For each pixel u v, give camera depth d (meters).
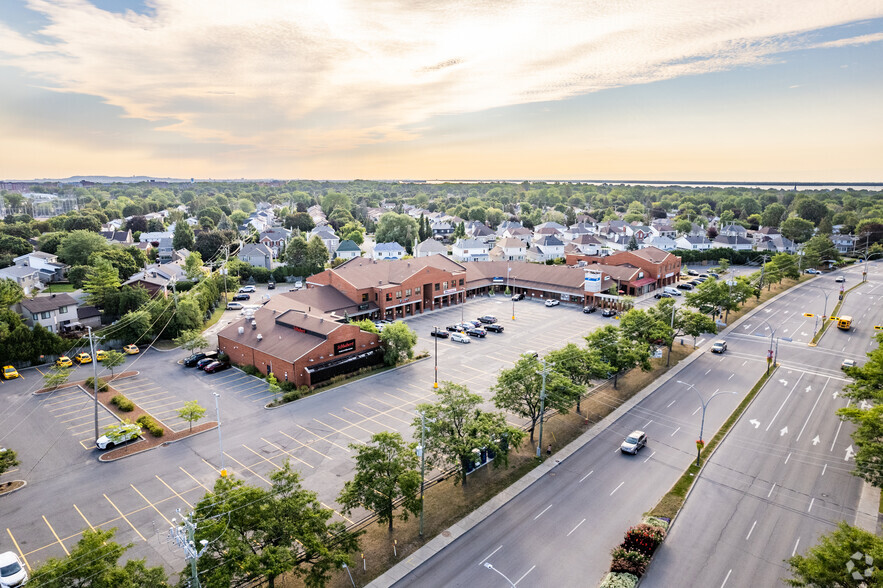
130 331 88.25
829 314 106.31
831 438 54.50
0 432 56.28
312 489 44.78
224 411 61.31
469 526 40.16
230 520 31.25
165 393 67.25
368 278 106.06
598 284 110.94
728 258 171.88
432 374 72.88
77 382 70.88
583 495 44.31
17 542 38.50
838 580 27.97
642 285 123.44
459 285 118.69
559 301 120.12
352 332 73.50
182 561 36.34
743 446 52.88
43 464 49.50
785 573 35.12
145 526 40.25
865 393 49.06
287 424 57.53
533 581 34.34
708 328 81.25
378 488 36.41
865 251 182.38
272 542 31.97
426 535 39.12
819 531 39.66
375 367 74.88
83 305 102.00
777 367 75.88
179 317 91.44
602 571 35.28
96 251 134.62
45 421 58.84
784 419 59.00
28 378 72.94
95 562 27.19
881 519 40.97
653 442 53.69
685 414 60.19
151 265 145.12
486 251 182.38
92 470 48.44
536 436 54.75
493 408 60.69
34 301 91.00
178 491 44.91
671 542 38.31
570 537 38.88
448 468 48.50
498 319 103.75
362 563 35.88
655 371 73.81
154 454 51.22
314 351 68.56
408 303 106.44
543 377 49.03
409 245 195.25
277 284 143.12
